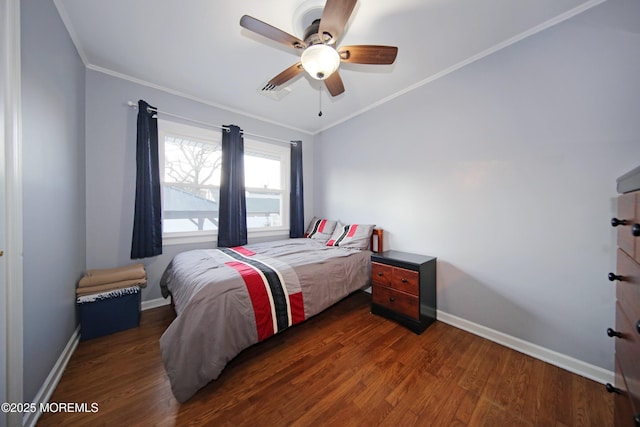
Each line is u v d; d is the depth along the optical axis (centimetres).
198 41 179
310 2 144
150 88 238
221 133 286
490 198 187
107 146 217
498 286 183
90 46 184
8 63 98
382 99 268
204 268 174
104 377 142
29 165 115
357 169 304
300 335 191
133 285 202
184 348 124
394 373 147
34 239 119
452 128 210
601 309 142
